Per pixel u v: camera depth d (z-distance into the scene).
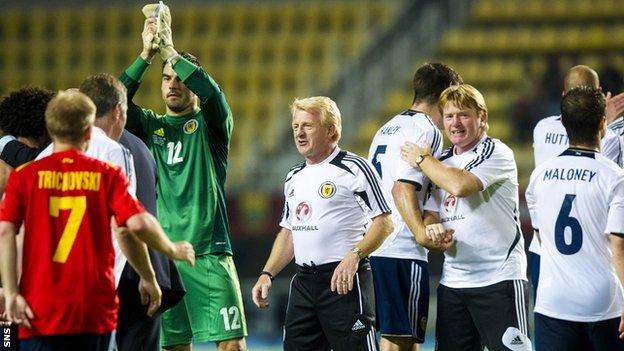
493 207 17.69
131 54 58.47
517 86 52.50
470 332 18.08
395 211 19.09
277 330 37.50
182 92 19.34
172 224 19.19
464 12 56.72
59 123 14.10
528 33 55.34
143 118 19.58
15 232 13.96
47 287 13.84
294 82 55.44
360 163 17.56
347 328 17.34
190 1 59.91
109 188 14.05
